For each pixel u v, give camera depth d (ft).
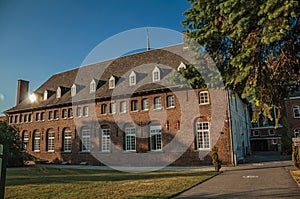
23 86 130.62
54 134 103.50
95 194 32.53
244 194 30.09
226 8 18.84
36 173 61.46
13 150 84.02
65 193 33.68
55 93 114.21
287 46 22.33
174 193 31.40
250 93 21.52
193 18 24.89
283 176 44.16
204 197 29.32
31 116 113.60
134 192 33.17
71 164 95.14
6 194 33.50
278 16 16.92
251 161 80.94
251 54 19.69
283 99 25.82
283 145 110.93
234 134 79.87
